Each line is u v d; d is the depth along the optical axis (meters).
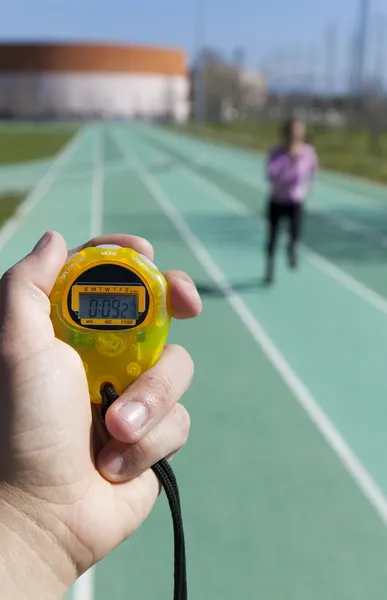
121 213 4.43
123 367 0.36
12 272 0.36
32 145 11.97
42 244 0.37
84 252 0.37
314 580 0.97
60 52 30.50
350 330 2.08
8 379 0.33
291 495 1.17
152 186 5.99
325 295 2.47
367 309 2.30
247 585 0.96
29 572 0.32
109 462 0.35
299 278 2.71
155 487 0.37
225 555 1.02
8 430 0.33
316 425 1.43
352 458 1.30
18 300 0.34
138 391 0.35
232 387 1.63
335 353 1.88
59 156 9.44
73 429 0.34
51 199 5.02
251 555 1.02
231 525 1.09
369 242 3.50
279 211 2.54
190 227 3.93
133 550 1.03
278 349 1.90
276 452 1.32
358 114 14.16
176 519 0.37
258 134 16.11
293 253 2.69
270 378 1.69
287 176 2.50
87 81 30.78
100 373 0.36
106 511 0.34
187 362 0.38
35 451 0.33
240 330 2.06
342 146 10.81
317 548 1.04
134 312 0.36
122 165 8.07
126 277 0.36
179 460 1.28
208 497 1.17
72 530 0.33
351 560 1.01
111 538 0.34
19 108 30.88
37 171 7.31
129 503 0.35
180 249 3.29
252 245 3.40
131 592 0.95
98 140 13.88
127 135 16.33
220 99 25.98
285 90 20.20
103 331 0.36
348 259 3.08
